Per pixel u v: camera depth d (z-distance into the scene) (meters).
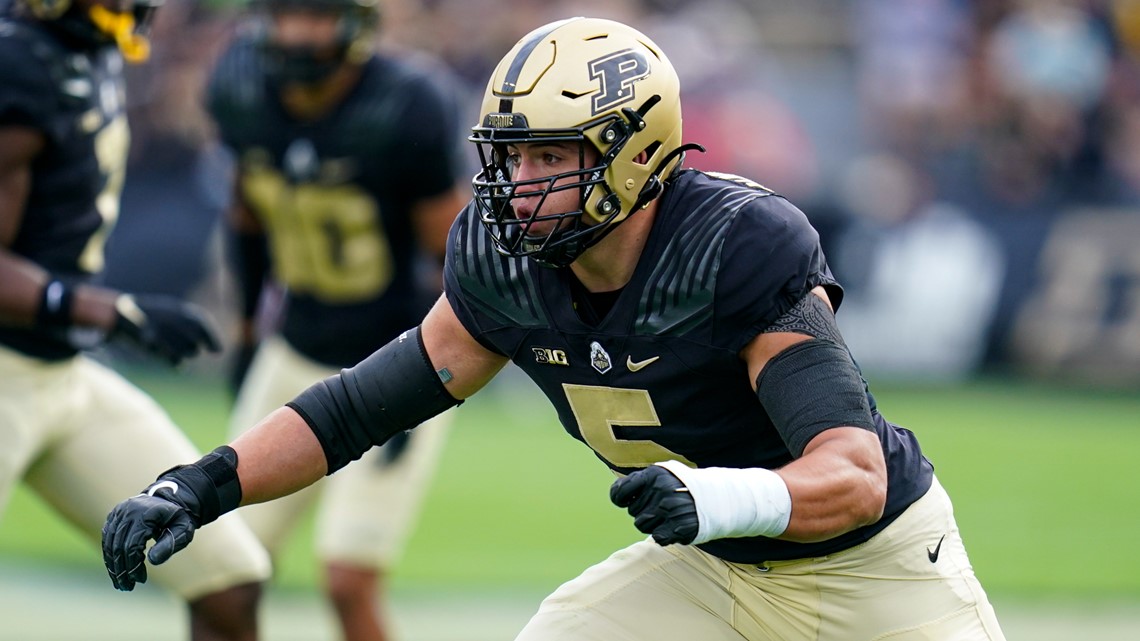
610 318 10.04
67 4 13.74
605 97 9.78
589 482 31.89
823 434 9.43
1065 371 42.41
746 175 43.50
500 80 9.97
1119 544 27.19
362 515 16.97
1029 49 45.16
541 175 9.93
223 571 14.12
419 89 17.69
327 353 18.17
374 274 18.03
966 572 11.09
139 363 41.59
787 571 10.90
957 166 43.75
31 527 26.91
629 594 11.49
